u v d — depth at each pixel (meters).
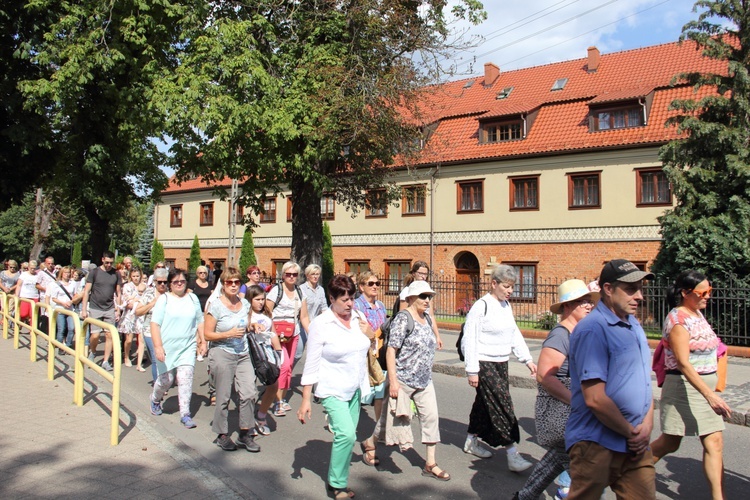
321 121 15.34
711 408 4.76
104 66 17.33
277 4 16.94
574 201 26.78
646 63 28.83
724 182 16.53
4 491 4.87
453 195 30.17
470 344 5.91
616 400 3.38
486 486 5.51
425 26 16.92
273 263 38.62
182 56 16.55
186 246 44.97
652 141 24.41
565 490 4.88
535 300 20.66
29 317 14.44
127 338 11.61
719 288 14.93
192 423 7.29
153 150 25.09
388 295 29.78
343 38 17.16
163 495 4.93
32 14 18.91
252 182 17.42
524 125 28.50
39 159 21.72
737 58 16.98
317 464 6.07
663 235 17.48
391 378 5.60
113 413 6.29
